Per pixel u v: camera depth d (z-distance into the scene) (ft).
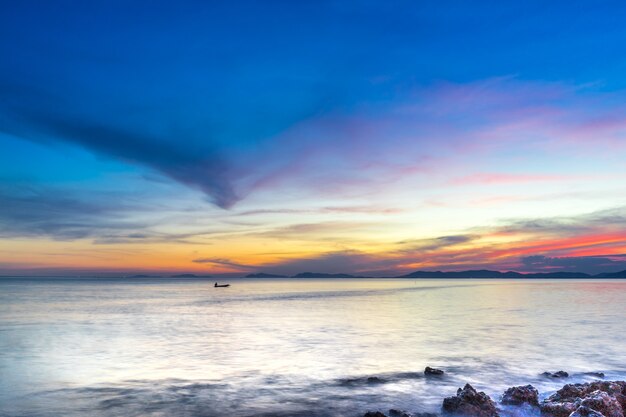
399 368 74.08
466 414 48.67
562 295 345.92
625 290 458.09
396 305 239.91
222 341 105.60
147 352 90.48
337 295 378.12
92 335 115.96
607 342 100.37
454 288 564.71
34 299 293.64
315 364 77.71
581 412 43.09
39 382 64.64
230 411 51.34
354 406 53.26
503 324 139.64
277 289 562.25
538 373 69.77
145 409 51.85
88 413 50.31
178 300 294.66
